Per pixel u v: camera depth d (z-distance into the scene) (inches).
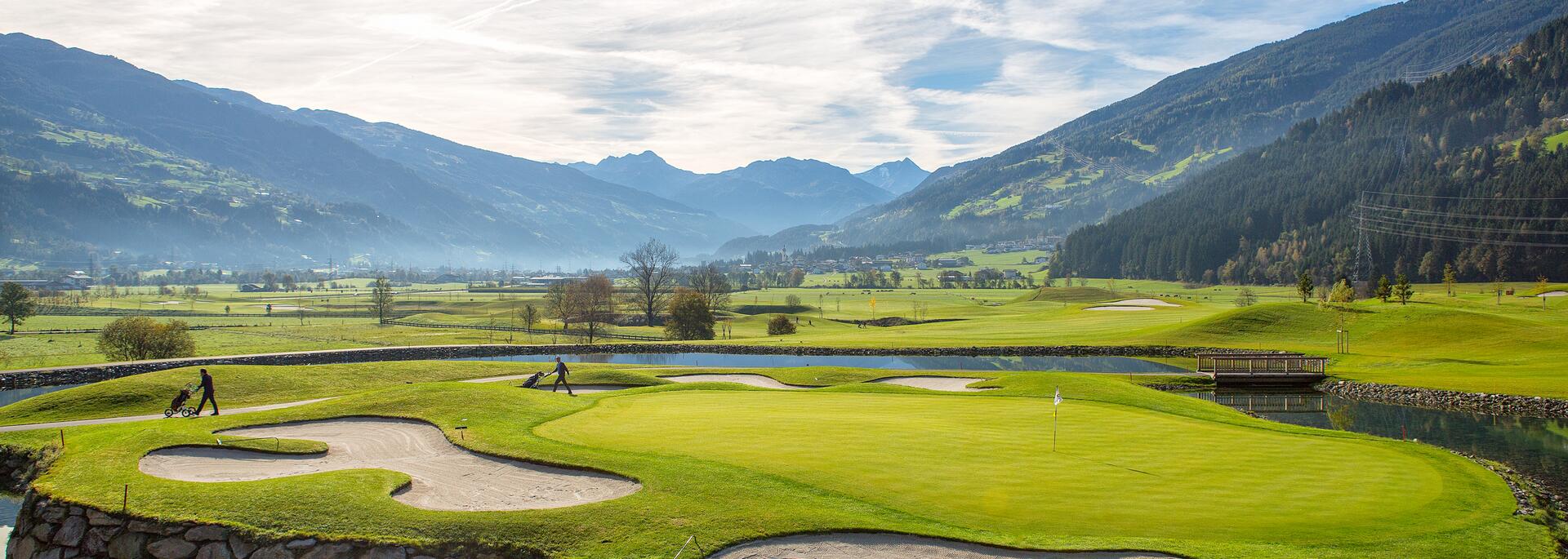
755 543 933.2
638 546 936.3
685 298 5083.7
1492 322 3467.0
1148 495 1066.1
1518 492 1218.0
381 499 1073.5
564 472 1197.7
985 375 2743.6
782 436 1384.1
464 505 1073.5
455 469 1230.9
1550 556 943.7
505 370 2851.9
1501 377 2559.1
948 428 1473.9
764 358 3917.3
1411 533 954.7
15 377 3011.8
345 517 1026.1
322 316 7559.1
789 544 928.9
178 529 1026.7
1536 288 6127.0
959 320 6397.6
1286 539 922.7
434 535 982.4
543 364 3034.0
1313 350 3472.0
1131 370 3253.0
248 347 4328.3
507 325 6427.2
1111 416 1631.4
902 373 2795.3
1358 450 1332.4
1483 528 991.6
